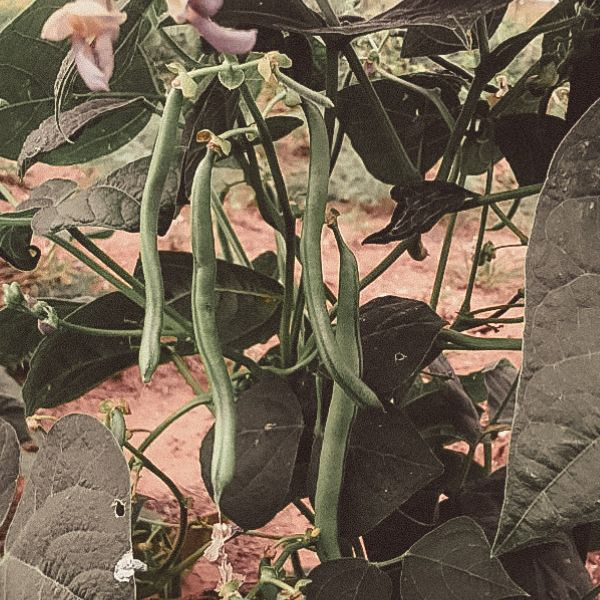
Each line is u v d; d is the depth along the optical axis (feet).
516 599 1.80
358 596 1.64
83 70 1.25
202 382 4.13
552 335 1.16
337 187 5.51
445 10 1.35
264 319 1.98
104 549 1.37
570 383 1.15
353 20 1.82
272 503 1.72
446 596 1.63
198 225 1.35
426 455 1.65
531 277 1.17
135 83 1.98
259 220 5.29
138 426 3.76
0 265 4.52
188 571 2.65
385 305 1.80
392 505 1.65
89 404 3.84
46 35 1.25
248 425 1.75
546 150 2.02
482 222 2.23
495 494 1.99
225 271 1.88
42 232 1.58
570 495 1.12
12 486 1.67
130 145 5.02
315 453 1.72
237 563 2.83
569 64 1.81
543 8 2.93
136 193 1.60
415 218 1.73
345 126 2.11
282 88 1.59
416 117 2.15
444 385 2.39
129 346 2.08
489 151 2.30
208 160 1.38
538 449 1.13
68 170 5.16
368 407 1.42
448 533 1.66
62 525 1.43
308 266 1.41
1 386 2.36
